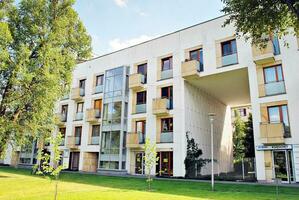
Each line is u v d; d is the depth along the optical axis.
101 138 25.72
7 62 16.81
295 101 16.52
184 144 20.84
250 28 10.88
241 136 33.28
